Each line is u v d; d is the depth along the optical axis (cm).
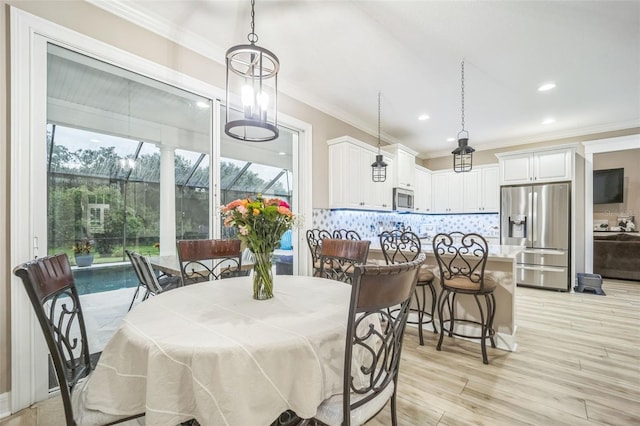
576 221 491
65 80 199
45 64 184
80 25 196
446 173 635
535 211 471
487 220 606
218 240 230
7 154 170
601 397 185
